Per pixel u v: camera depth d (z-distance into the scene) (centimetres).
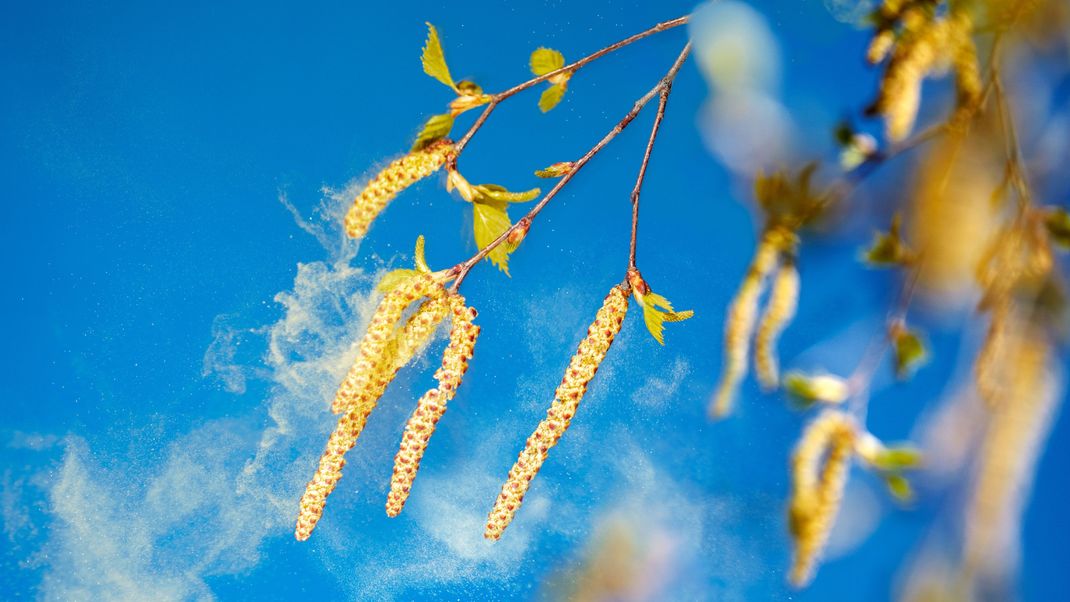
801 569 27
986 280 26
